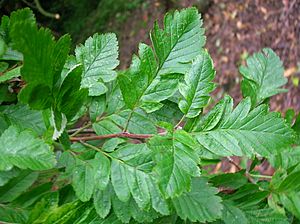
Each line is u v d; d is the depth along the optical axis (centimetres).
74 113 17
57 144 20
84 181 18
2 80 19
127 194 18
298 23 116
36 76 15
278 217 22
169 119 21
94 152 19
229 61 121
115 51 21
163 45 21
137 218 18
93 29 160
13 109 20
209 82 19
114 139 19
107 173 18
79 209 17
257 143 19
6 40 20
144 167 18
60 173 20
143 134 20
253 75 27
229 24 130
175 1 148
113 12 162
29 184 18
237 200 22
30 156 16
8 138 16
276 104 100
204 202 19
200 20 21
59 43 15
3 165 16
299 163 22
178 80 20
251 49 120
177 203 19
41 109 16
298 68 105
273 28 120
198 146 18
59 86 16
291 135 19
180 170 16
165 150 17
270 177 24
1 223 17
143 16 154
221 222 22
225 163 85
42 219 16
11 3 87
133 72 20
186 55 21
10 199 18
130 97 20
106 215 18
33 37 14
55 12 151
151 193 18
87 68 21
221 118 19
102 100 21
